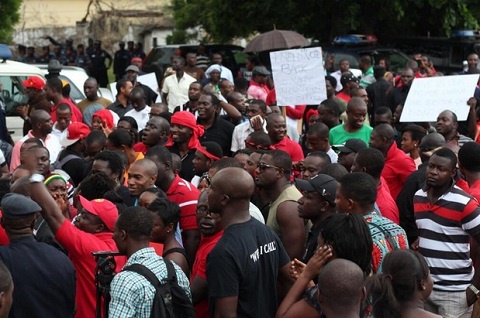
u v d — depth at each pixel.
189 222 8.40
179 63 18.38
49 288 6.25
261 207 8.50
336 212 6.86
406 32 29.48
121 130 10.52
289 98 13.97
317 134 10.60
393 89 17.19
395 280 5.41
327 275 5.14
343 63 20.69
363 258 5.91
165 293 6.02
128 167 9.77
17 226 6.30
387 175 10.03
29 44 42.69
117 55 33.00
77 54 35.34
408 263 5.43
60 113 12.59
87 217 7.00
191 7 33.81
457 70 26.36
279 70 13.99
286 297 5.99
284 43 20.06
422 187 8.28
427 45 27.28
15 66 16.48
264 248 6.30
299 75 13.92
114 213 7.05
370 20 28.64
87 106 15.56
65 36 42.62
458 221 7.83
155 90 18.53
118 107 15.16
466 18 28.59
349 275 5.12
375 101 17.55
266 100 17.28
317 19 28.62
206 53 27.27
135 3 42.34
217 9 29.52
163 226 7.00
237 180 6.26
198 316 6.73
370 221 6.71
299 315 5.88
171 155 9.03
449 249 7.86
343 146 9.71
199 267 6.75
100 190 8.21
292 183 8.48
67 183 8.77
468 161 8.64
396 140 12.58
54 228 6.80
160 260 6.19
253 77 18.86
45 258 6.29
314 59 13.88
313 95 13.90
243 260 6.10
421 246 8.03
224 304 6.04
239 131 12.60
